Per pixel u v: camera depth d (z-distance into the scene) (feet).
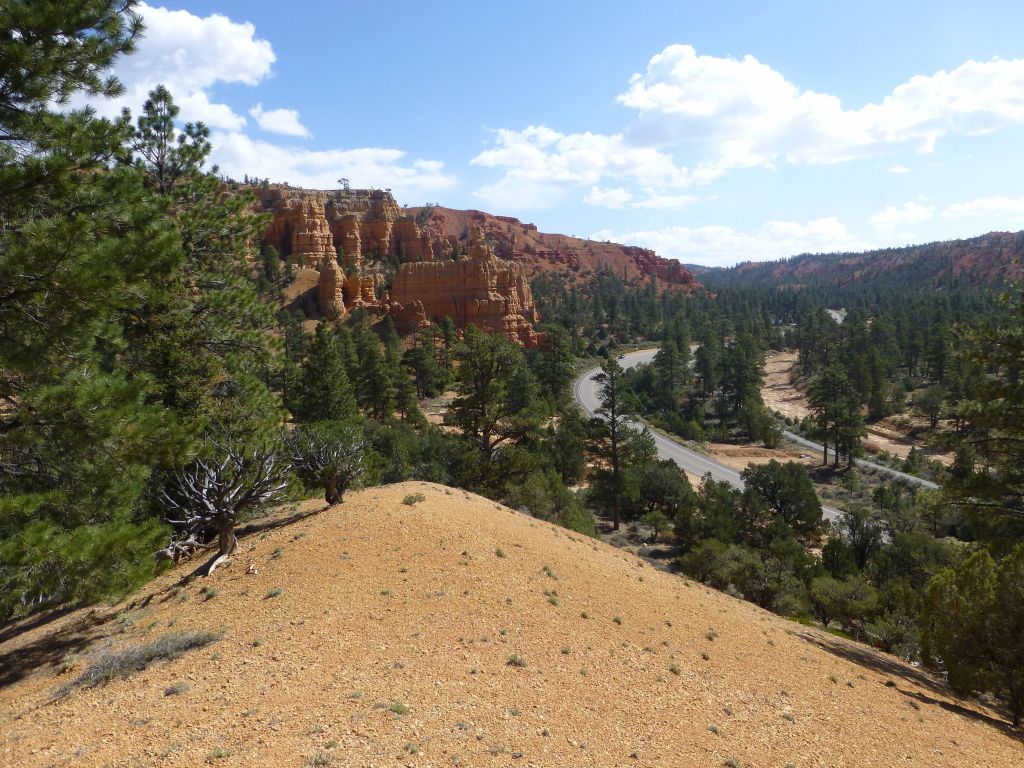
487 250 436.76
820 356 428.97
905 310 542.57
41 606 55.57
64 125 34.53
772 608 104.12
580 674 37.29
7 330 34.68
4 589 34.19
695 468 235.20
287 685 31.53
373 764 24.97
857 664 57.57
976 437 67.62
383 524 56.95
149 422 37.91
